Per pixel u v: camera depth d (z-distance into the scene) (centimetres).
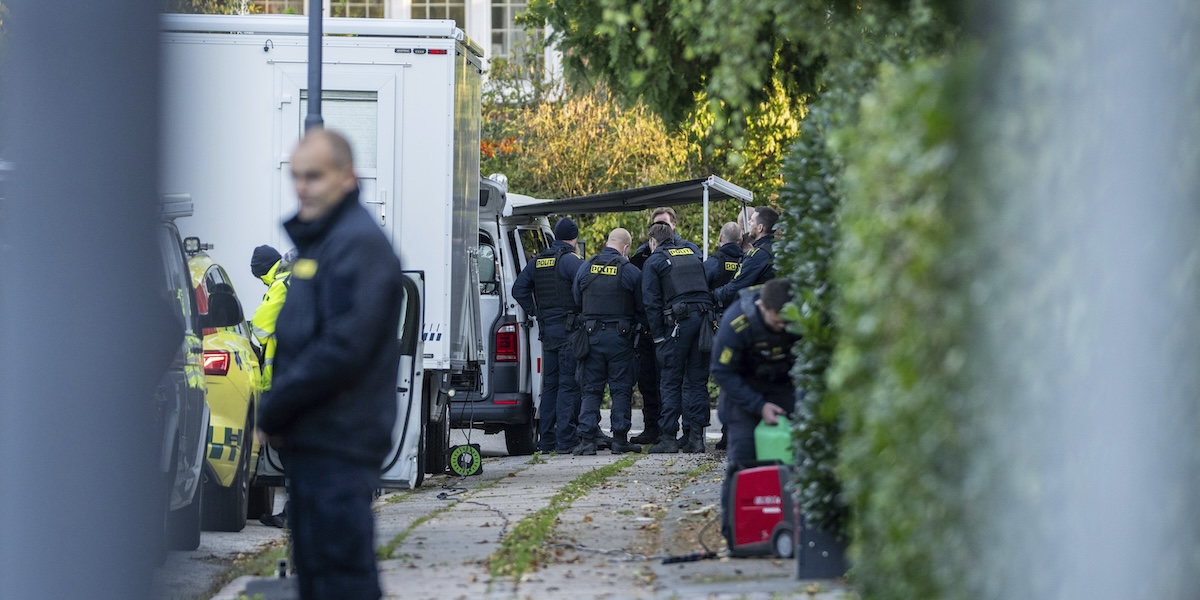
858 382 1433
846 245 1452
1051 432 1088
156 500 1584
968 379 1141
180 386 2395
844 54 1889
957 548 1191
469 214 3988
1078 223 1055
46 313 1433
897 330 1233
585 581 2120
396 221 3641
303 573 1526
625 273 4362
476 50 4041
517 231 4897
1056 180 1065
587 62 2680
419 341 2970
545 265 4478
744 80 1939
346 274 1488
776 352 2411
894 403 1274
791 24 1895
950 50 1562
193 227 3622
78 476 1466
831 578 2023
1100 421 1060
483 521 2841
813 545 2030
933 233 1154
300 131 3634
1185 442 1064
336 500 1494
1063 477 1084
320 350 1476
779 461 2330
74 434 1462
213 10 5072
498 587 2080
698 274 4284
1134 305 1044
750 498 2288
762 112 2678
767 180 6575
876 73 1784
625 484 3506
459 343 3831
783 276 2370
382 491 3403
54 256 1416
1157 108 1027
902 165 1214
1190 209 1045
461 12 9419
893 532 1330
